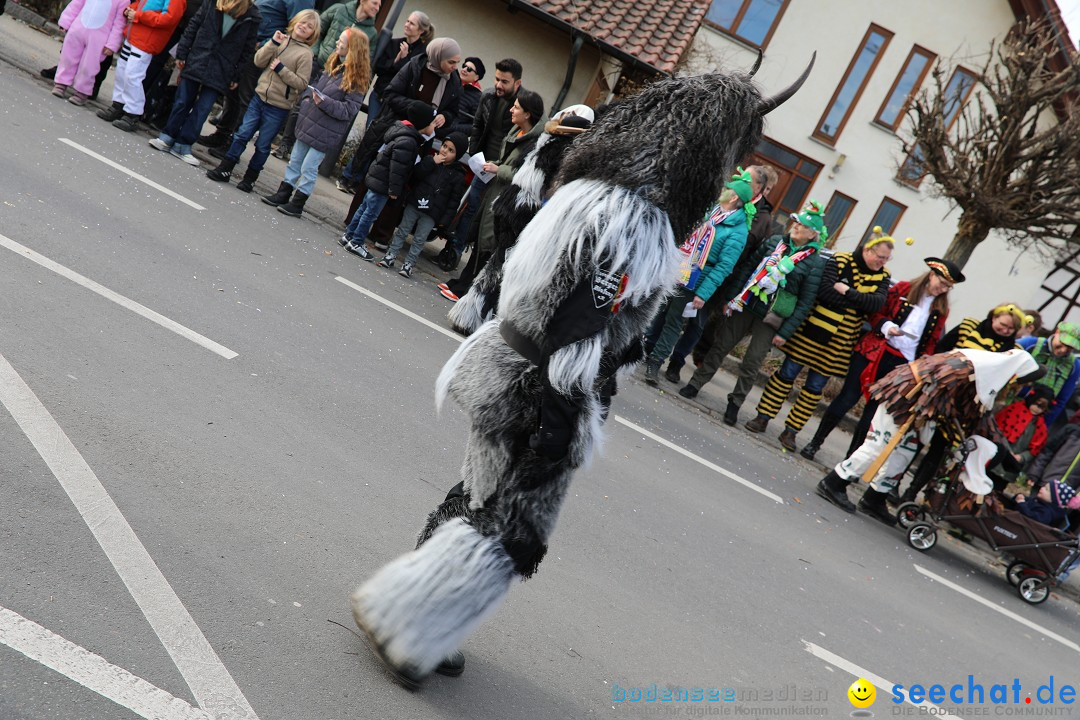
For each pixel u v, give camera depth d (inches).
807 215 354.0
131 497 141.5
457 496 124.0
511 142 337.7
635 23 572.1
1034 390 346.6
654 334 375.2
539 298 112.0
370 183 342.3
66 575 118.0
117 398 169.3
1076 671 249.1
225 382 196.7
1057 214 508.1
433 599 117.7
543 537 121.1
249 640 120.8
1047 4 757.3
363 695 119.1
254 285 263.9
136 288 223.9
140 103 382.6
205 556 134.9
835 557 265.9
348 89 351.3
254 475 165.0
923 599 261.1
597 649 161.0
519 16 557.6
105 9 378.6
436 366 265.9
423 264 391.5
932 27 792.9
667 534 227.9
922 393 308.0
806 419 367.9
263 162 367.9
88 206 266.8
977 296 853.8
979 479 307.0
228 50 366.9
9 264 205.6
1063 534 298.8
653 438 305.4
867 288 350.9
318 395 212.2
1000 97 516.4
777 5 801.6
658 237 110.2
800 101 815.7
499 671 141.3
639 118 112.4
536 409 115.3
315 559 146.9
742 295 357.1
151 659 109.9
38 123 334.0
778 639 195.0
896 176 798.5
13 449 140.6
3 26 483.2
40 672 100.6
